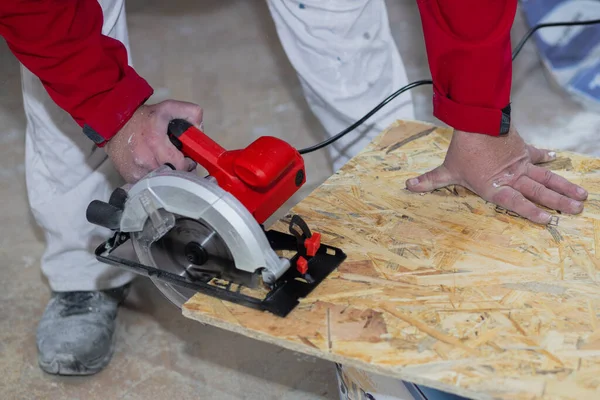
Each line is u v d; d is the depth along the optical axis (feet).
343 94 6.20
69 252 6.22
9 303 6.93
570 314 3.70
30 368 6.26
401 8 10.89
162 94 9.65
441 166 4.83
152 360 6.24
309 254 4.11
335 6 5.79
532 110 8.61
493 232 4.38
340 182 5.00
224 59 10.30
